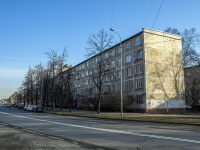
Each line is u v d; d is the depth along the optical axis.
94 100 58.09
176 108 49.38
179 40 51.84
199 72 53.47
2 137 13.32
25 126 19.47
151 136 12.90
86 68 78.88
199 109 54.03
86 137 13.00
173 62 50.44
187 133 14.15
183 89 50.84
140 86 48.25
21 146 10.54
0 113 43.75
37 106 53.38
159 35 49.53
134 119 26.36
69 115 39.34
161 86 48.34
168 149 9.37
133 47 51.16
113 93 53.72
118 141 11.47
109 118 29.86
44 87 60.62
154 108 46.94
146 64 47.31
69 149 9.77
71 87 56.84
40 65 71.19
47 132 15.48
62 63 55.25
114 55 57.81
